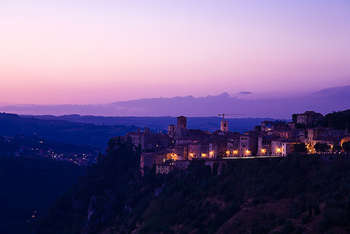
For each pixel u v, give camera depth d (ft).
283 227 439.22
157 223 649.61
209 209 595.88
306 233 412.77
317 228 411.95
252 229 474.90
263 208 520.83
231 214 546.67
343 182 480.64
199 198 643.45
